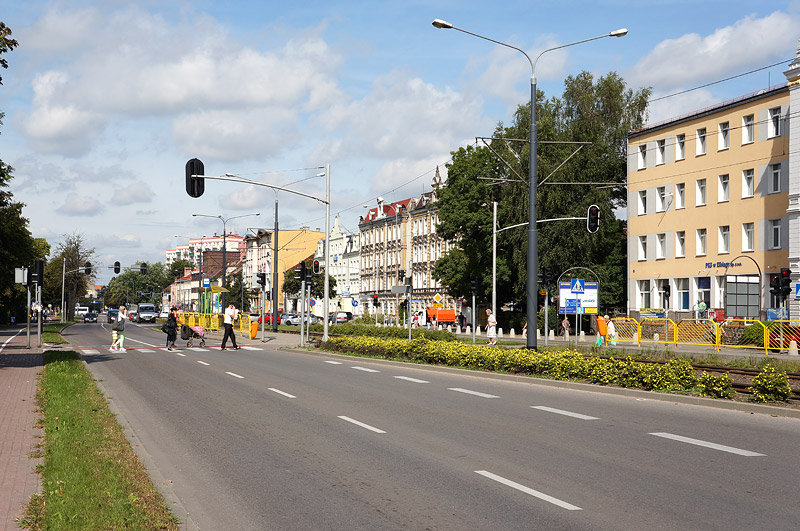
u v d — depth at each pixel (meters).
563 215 53.47
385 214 105.94
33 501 7.05
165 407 15.09
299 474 8.99
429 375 21.88
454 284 65.69
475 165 61.78
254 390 17.95
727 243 52.28
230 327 37.19
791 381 19.75
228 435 11.76
